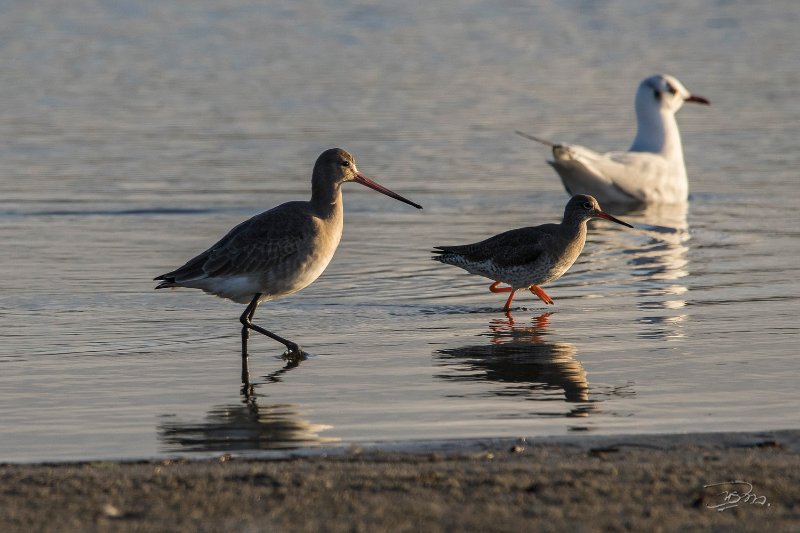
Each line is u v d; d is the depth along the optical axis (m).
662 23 45.03
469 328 14.80
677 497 9.05
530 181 25.02
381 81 35.16
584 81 35.16
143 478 9.55
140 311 15.68
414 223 21.55
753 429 10.80
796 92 33.69
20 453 10.40
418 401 11.87
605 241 20.34
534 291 16.12
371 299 16.34
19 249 19.34
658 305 15.77
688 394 11.95
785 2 49.62
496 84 34.69
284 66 37.38
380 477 9.52
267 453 10.31
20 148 27.22
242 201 22.95
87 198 23.06
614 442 10.43
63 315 15.45
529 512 8.77
